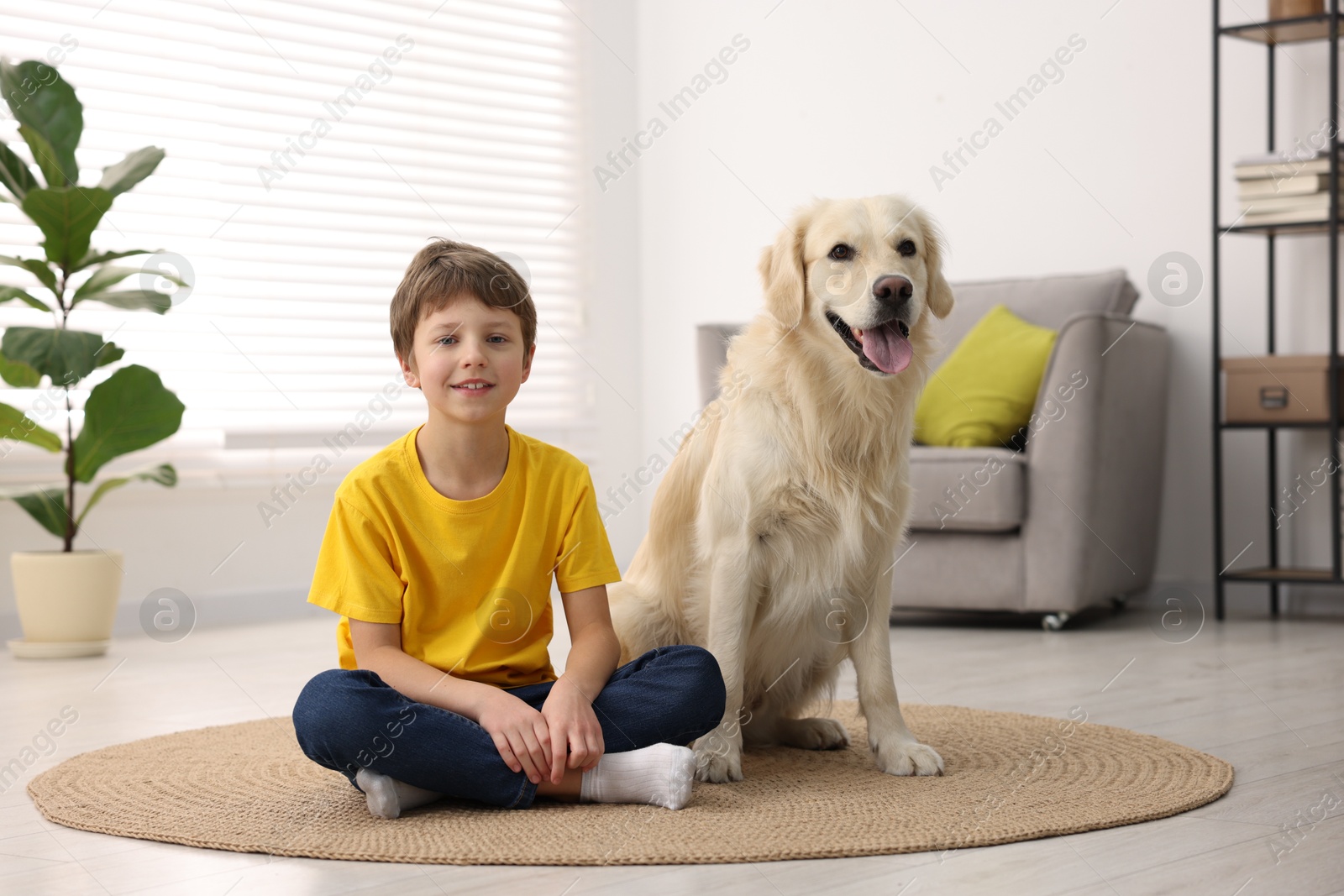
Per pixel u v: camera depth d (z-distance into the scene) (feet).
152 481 12.31
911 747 5.55
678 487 6.22
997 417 11.29
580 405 16.71
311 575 13.73
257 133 13.61
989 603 10.86
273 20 13.74
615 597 6.33
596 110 16.93
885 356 5.76
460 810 4.82
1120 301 11.92
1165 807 4.74
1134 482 11.46
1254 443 11.95
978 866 4.08
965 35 13.97
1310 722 6.61
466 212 15.58
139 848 4.42
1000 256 13.79
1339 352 11.46
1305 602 11.78
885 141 14.76
